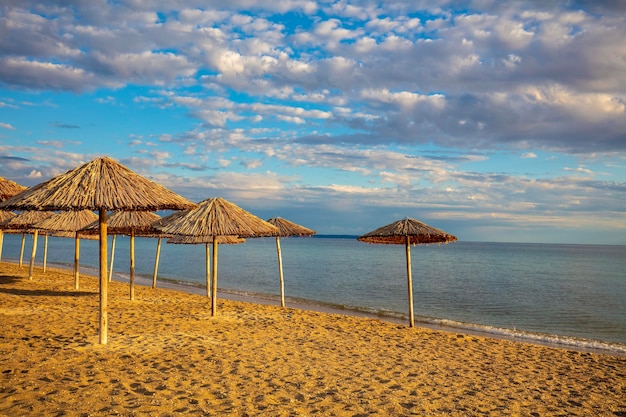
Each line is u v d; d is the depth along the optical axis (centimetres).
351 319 1262
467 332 1341
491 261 6125
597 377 768
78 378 578
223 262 4581
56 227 1449
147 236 1564
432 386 661
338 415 518
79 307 1191
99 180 693
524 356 911
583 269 4653
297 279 2970
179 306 1336
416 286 2694
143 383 577
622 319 1691
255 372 670
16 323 920
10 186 1541
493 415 553
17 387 528
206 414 489
